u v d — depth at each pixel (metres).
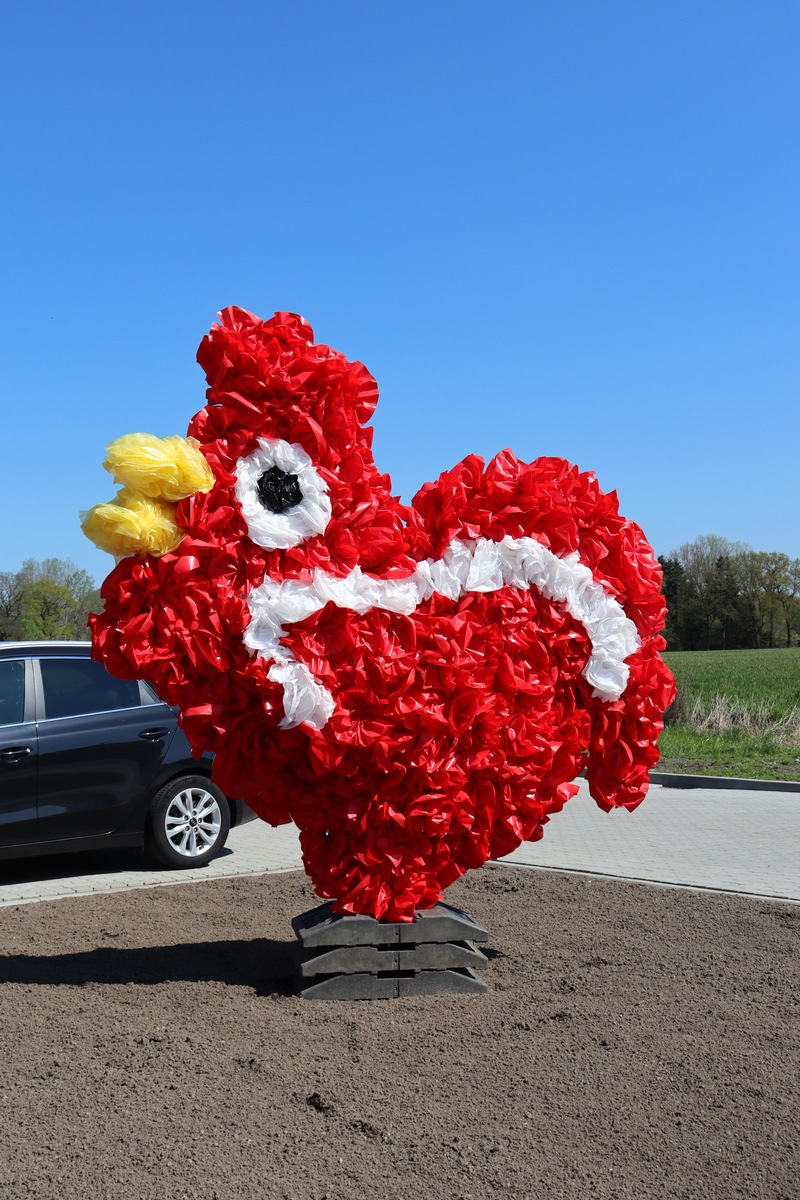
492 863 8.47
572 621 5.29
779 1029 4.42
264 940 6.00
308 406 4.74
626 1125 3.54
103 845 8.30
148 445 4.39
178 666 4.53
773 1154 3.35
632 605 5.52
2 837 7.88
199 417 4.69
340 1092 3.78
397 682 4.76
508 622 5.08
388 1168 3.26
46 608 67.19
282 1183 3.16
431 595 4.95
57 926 6.36
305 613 4.56
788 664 50.47
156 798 8.48
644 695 5.42
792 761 15.37
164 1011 4.63
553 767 5.20
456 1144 3.40
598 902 6.87
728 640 75.62
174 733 8.60
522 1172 3.24
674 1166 3.28
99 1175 3.19
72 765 8.13
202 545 4.49
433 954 4.94
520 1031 4.41
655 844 9.52
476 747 4.96
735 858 8.72
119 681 8.58
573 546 5.30
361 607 4.70
